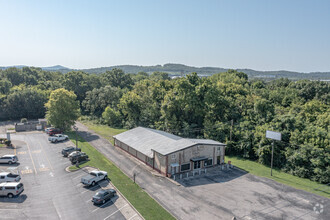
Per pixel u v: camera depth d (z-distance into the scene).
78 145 60.72
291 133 53.22
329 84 105.62
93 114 109.06
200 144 47.91
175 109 75.75
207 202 34.34
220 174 46.44
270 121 61.75
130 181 40.84
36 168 45.31
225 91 84.62
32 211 30.64
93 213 30.52
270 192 38.62
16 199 33.62
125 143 56.12
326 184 43.66
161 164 44.81
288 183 43.19
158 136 55.69
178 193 36.97
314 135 50.19
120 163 49.88
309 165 47.22
